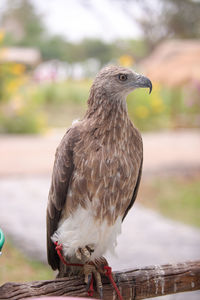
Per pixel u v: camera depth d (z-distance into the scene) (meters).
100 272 2.82
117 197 2.96
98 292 2.74
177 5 23.34
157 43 24.31
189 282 2.89
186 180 10.45
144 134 16.72
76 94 28.48
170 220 7.67
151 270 2.87
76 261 3.13
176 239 6.70
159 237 6.78
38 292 2.58
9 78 17.52
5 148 13.89
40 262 5.76
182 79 12.13
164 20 23.92
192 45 13.91
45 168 11.18
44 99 27.88
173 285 2.87
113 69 3.01
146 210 8.23
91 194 2.89
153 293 2.85
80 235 2.95
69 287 2.69
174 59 13.01
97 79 3.01
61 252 3.12
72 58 50.84
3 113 16.98
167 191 9.58
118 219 3.06
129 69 3.05
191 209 8.33
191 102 16.44
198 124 17.61
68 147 2.95
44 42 51.69
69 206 3.00
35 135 16.81
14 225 6.93
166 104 17.98
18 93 18.09
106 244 3.04
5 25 46.84
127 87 2.97
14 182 9.81
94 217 2.93
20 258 5.84
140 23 24.09
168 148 14.02
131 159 2.99
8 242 6.29
